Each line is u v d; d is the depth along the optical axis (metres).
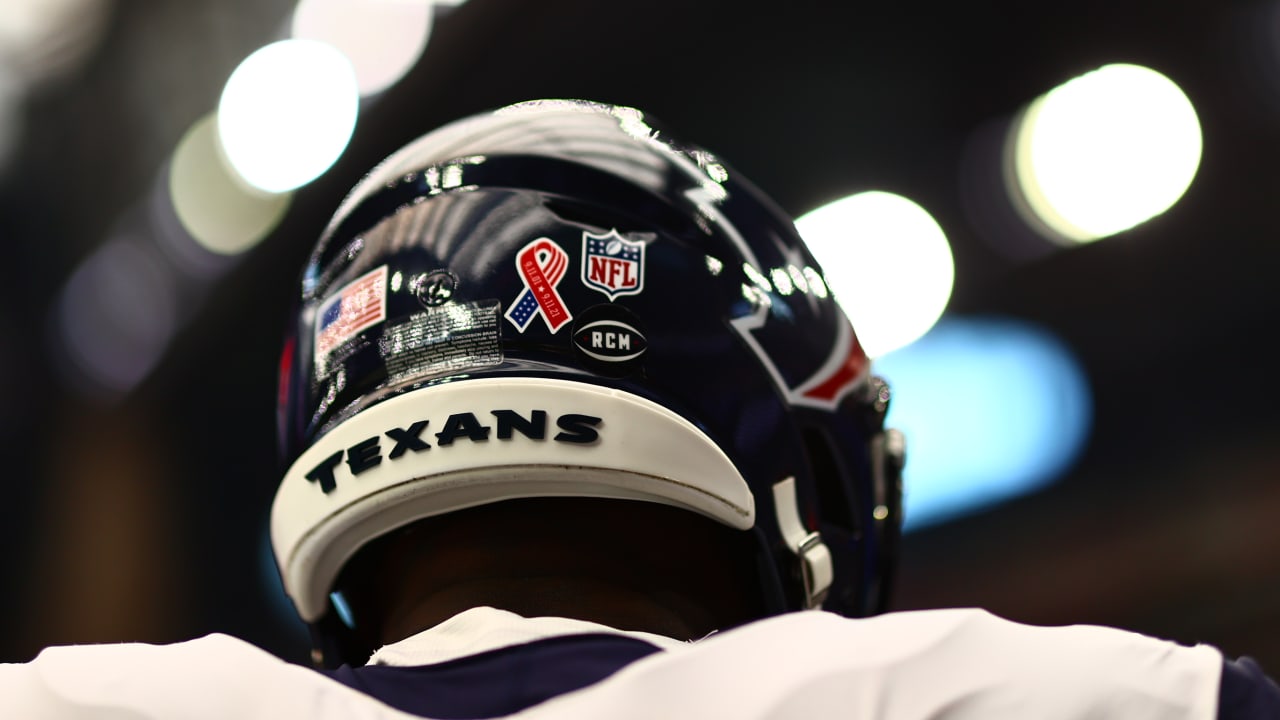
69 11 5.32
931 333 4.08
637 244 0.77
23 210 5.57
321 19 4.53
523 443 0.69
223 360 5.33
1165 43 3.69
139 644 0.67
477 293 0.75
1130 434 3.74
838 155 4.23
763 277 0.82
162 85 5.12
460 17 4.16
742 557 0.77
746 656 0.61
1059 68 3.87
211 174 4.91
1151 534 3.62
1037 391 3.89
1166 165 3.73
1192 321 3.71
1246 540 3.48
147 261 5.29
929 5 3.78
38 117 5.54
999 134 4.01
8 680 0.66
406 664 0.66
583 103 0.92
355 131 4.57
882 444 0.99
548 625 0.65
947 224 4.12
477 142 0.84
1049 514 3.77
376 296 0.77
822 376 0.84
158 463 5.55
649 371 0.73
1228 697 0.60
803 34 3.93
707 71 4.09
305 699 0.62
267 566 5.52
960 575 3.82
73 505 5.54
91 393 5.58
